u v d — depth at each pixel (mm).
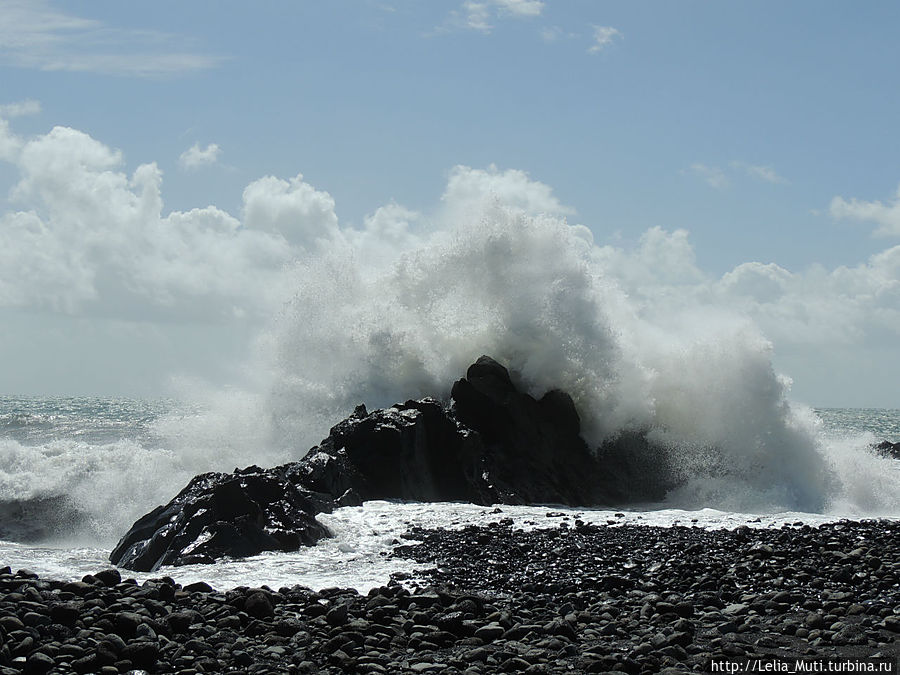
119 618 8672
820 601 10375
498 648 8758
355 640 8836
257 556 13773
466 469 21125
